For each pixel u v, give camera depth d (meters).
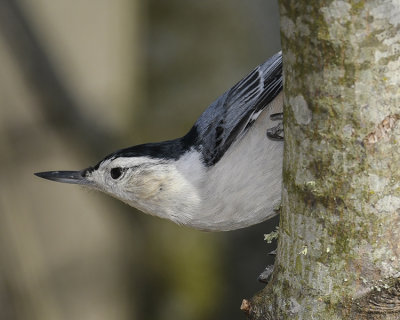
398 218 4.82
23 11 11.56
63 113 11.51
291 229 5.16
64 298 12.46
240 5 11.19
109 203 12.14
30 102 11.78
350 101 4.64
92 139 11.30
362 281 4.94
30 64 11.59
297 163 4.98
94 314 12.48
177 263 11.30
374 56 4.53
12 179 12.23
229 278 10.90
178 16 11.16
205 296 11.02
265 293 5.51
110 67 11.70
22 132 11.95
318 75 4.67
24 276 12.30
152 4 11.26
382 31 4.47
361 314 4.98
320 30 4.56
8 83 11.74
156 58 11.18
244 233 10.85
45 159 12.12
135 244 11.81
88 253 12.59
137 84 11.44
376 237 4.85
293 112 4.91
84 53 11.74
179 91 11.04
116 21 11.79
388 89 4.59
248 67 10.98
